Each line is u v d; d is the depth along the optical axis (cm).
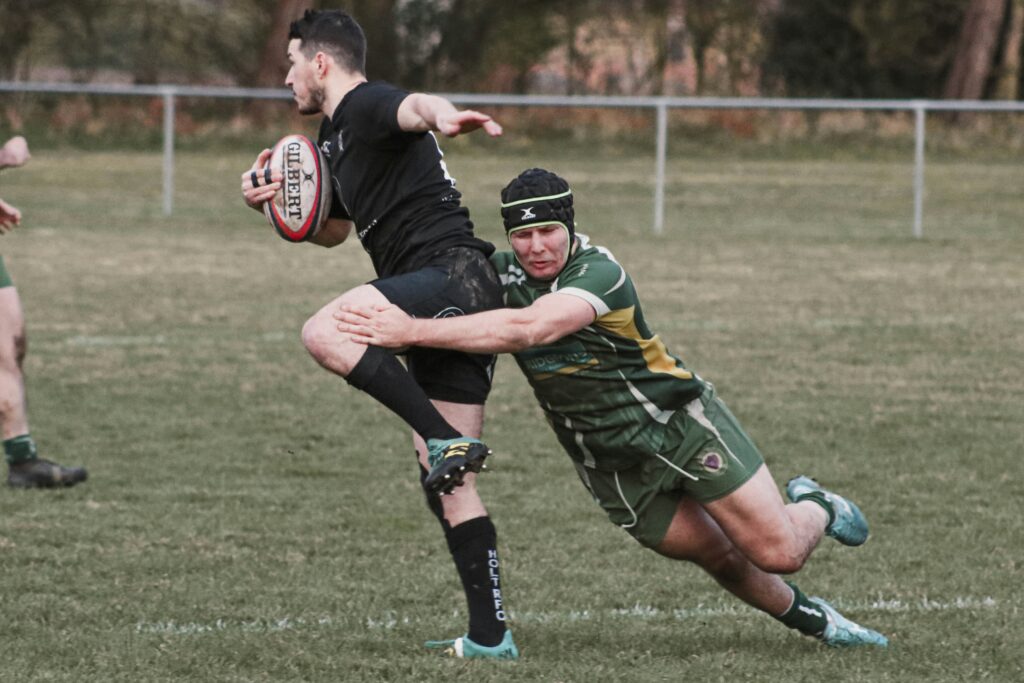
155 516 2505
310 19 1770
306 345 1622
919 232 7475
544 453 3041
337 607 1981
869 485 2784
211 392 3647
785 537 1659
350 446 3103
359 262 6331
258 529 2431
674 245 7038
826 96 14450
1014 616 1947
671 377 1638
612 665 1678
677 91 14888
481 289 1683
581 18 14475
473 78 14438
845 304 5241
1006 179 9669
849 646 1789
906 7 14212
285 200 1761
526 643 1792
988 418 3409
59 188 8638
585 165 9825
